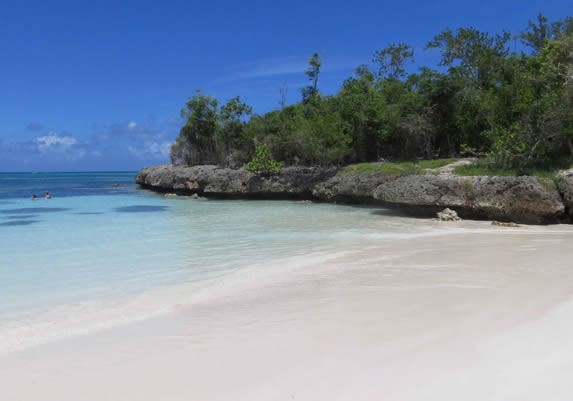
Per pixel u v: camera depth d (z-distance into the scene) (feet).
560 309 25.70
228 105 169.78
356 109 134.72
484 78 127.24
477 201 73.97
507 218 71.82
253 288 33.58
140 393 17.53
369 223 72.18
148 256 46.50
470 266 38.68
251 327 24.82
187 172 153.99
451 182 77.20
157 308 29.09
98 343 23.08
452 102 126.31
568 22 128.47
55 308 29.40
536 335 21.80
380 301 28.73
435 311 26.20
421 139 131.03
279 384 17.84
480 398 16.08
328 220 76.84
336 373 18.58
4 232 64.75
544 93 93.50
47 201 127.13
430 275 35.60
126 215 89.04
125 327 25.48
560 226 66.90
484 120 116.78
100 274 38.78
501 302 27.53
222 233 62.23
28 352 22.03
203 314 27.55
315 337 22.80
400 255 44.57
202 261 43.78
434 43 133.39
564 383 16.93
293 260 43.47
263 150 132.26
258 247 50.93
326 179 117.60
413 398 16.28
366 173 103.40
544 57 104.94
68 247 52.06
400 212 87.04
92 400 17.10
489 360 19.15
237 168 147.84
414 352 20.31
